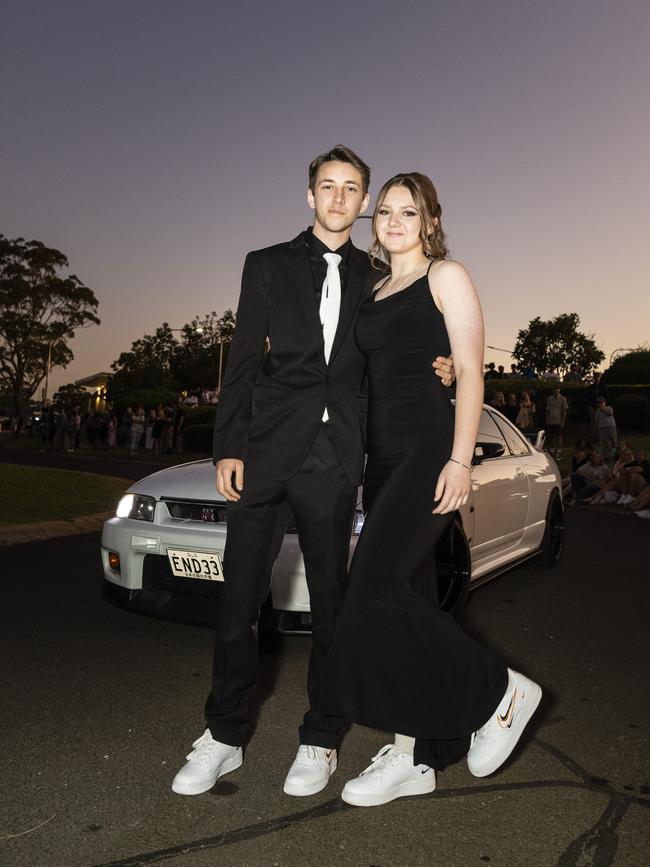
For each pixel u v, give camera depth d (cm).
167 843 215
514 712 237
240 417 252
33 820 228
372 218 256
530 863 207
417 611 229
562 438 2228
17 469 1209
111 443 2738
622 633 447
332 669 231
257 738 290
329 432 252
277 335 253
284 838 219
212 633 429
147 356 5694
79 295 5431
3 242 5288
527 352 7350
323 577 254
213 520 385
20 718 307
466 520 451
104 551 411
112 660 380
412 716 226
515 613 491
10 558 658
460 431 230
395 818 231
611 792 250
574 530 883
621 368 2814
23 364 5500
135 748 279
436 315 235
